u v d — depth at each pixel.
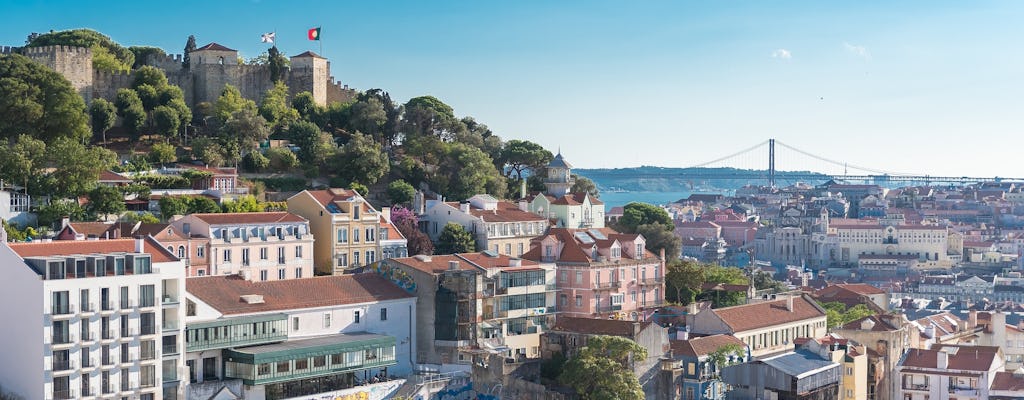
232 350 191.00
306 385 197.12
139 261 177.25
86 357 170.88
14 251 172.38
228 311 193.00
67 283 169.12
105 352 172.75
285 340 198.75
